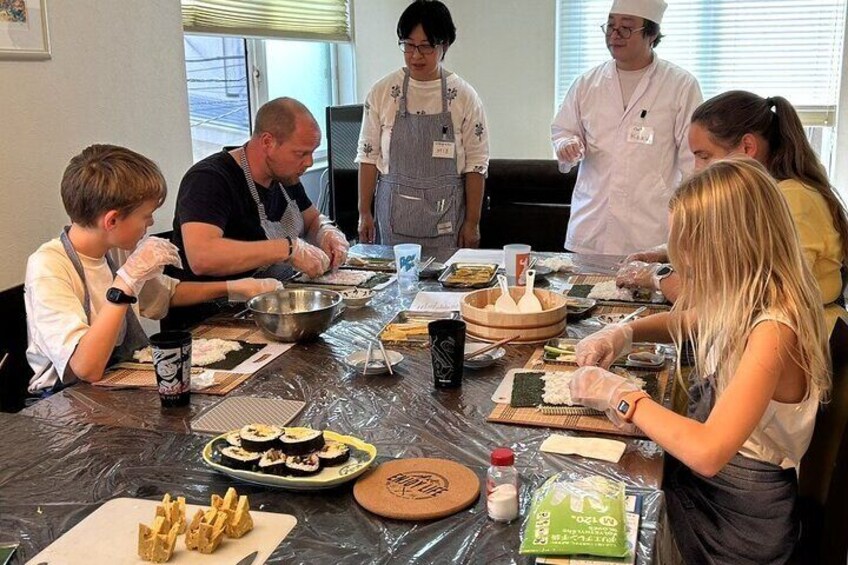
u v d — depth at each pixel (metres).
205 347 1.90
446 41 3.42
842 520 1.50
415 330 2.03
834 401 1.61
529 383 1.66
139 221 1.86
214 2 3.77
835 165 4.60
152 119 3.22
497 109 5.24
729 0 4.68
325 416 1.53
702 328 1.47
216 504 1.13
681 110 3.23
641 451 1.37
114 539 1.09
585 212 3.48
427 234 3.57
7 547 1.07
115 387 1.69
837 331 1.74
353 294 2.33
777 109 2.07
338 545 1.08
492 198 4.38
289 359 1.86
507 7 5.04
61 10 2.70
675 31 4.81
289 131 2.44
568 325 2.09
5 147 2.51
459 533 1.11
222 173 2.45
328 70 5.05
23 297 2.23
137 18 3.09
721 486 1.56
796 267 1.39
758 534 1.51
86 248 1.88
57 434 1.46
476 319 1.99
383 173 3.61
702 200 1.41
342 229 3.92
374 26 5.03
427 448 1.39
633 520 1.13
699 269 1.43
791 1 4.58
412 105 3.49
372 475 1.26
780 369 1.35
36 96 2.62
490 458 1.29
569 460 1.33
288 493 1.22
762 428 1.50
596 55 5.00
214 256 2.32
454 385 1.66
